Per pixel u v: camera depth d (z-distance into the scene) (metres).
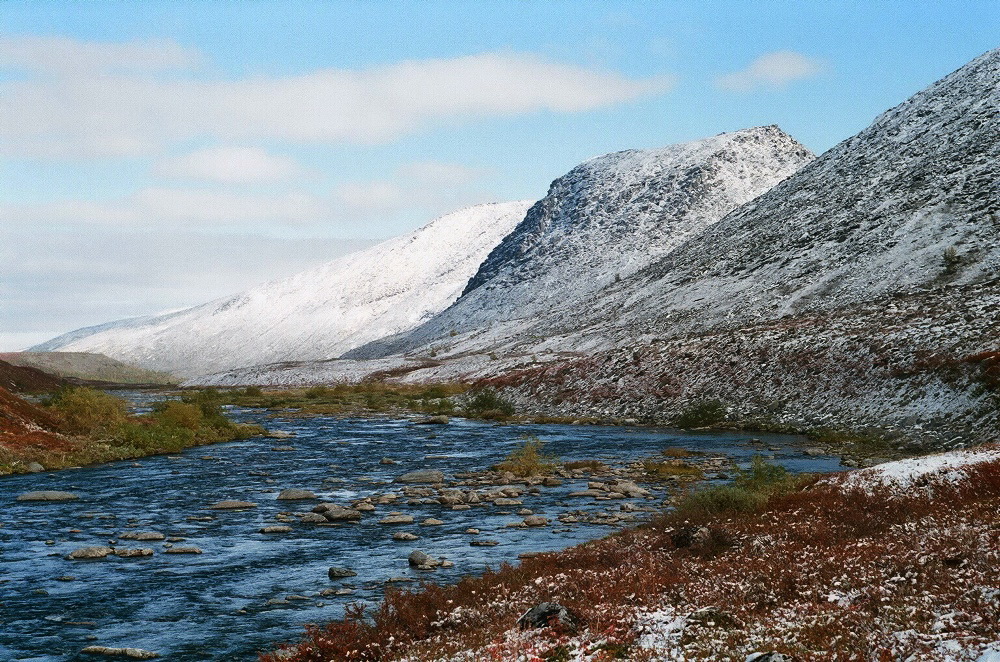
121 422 52.81
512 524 27.53
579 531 26.20
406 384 129.50
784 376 65.62
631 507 29.97
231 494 35.06
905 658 9.62
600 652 11.15
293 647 14.64
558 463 44.47
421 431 65.88
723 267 143.00
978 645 9.47
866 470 25.95
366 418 80.69
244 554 24.00
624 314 143.12
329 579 21.03
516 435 61.25
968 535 16.00
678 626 12.21
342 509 29.83
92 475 40.41
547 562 18.67
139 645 16.27
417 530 27.08
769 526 21.00
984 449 26.58
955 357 54.44
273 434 61.53
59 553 24.25
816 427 56.41
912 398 53.25
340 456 49.06
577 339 134.62
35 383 106.44
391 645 13.45
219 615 18.16
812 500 23.16
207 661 15.34
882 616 11.40
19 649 16.12
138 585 20.70
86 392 52.41
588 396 78.56
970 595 11.69
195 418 59.31
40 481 38.16
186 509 31.62
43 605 19.08
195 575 21.66
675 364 76.06
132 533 26.44
